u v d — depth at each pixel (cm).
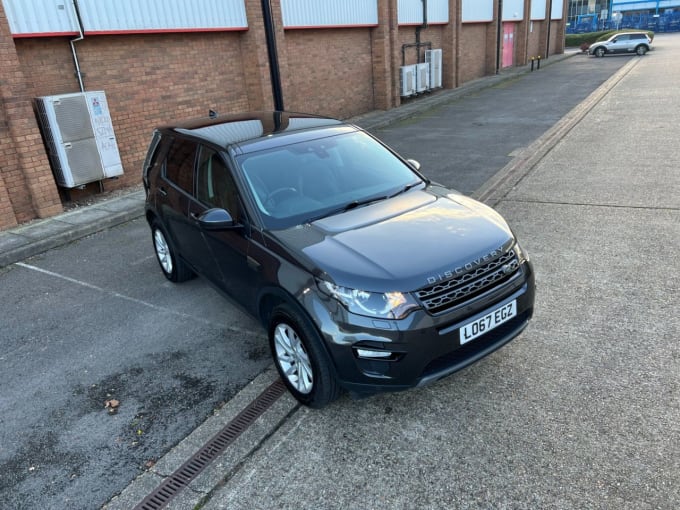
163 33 1041
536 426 322
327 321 310
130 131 1011
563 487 278
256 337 461
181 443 339
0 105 776
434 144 1249
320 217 380
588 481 280
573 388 352
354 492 289
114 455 335
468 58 2528
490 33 2689
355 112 1727
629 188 767
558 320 436
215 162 434
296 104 1469
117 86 975
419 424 335
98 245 744
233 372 412
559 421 324
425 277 306
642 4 7406
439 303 307
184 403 380
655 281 485
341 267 316
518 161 1001
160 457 330
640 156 939
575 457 296
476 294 324
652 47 4006
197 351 446
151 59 1028
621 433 310
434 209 383
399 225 359
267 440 335
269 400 373
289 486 297
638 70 2489
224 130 476
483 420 332
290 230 365
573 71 2770
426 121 1597
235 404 372
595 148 1037
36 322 525
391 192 417
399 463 306
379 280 305
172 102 1088
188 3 1061
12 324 525
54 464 331
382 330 300
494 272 331
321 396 338
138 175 1036
